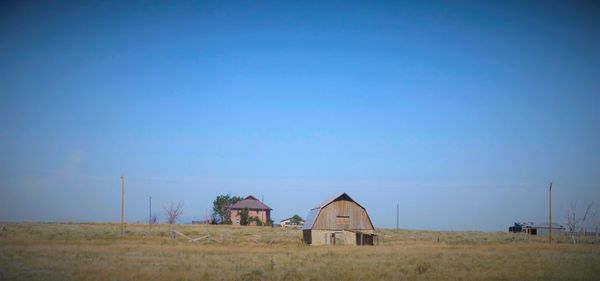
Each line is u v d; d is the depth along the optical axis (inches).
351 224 3189.0
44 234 2913.4
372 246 2659.9
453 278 1317.7
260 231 4274.1
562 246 2559.1
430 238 3656.5
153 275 1286.9
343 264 1605.6
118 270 1375.5
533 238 3681.1
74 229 3545.8
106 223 4800.7
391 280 1278.3
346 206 3198.8
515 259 1786.4
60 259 1612.9
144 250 2055.9
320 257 1868.8
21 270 1339.8
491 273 1409.9
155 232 3484.3
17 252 1804.9
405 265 1585.9
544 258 1824.6
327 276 1325.0
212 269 1440.7
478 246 2588.6
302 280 1264.8
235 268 1472.7
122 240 2704.2
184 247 2290.8
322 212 3157.0
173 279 1236.5
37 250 1907.0
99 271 1342.3
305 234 3321.9
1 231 2974.9
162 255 1843.0
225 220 6122.1
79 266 1441.9
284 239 3388.3
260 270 1409.9
